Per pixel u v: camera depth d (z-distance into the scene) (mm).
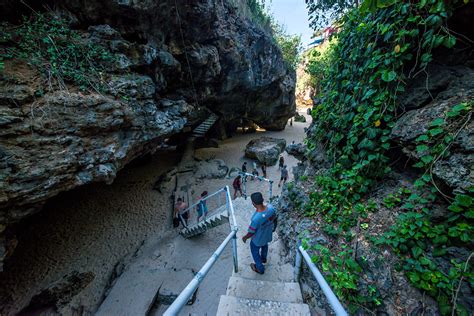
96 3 5438
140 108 6020
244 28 11625
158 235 7863
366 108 3072
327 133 4297
